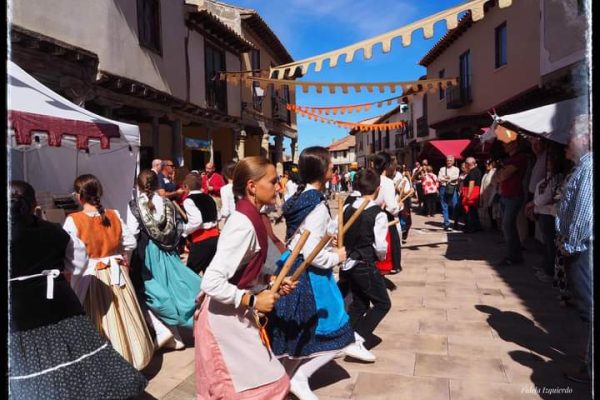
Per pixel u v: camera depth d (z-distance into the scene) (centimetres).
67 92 813
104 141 437
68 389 245
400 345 403
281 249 299
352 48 620
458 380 337
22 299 242
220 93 1566
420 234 1082
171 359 395
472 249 859
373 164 543
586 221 279
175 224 421
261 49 2066
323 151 299
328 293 298
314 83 909
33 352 242
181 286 405
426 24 570
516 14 1334
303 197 290
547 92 1010
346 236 360
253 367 236
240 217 231
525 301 520
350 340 299
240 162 243
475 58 1697
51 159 535
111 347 272
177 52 1236
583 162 283
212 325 238
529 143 750
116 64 924
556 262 498
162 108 1159
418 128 2605
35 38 689
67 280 284
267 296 229
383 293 362
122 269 347
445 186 1154
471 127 1709
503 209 718
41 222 261
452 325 450
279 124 2322
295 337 287
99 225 335
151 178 417
